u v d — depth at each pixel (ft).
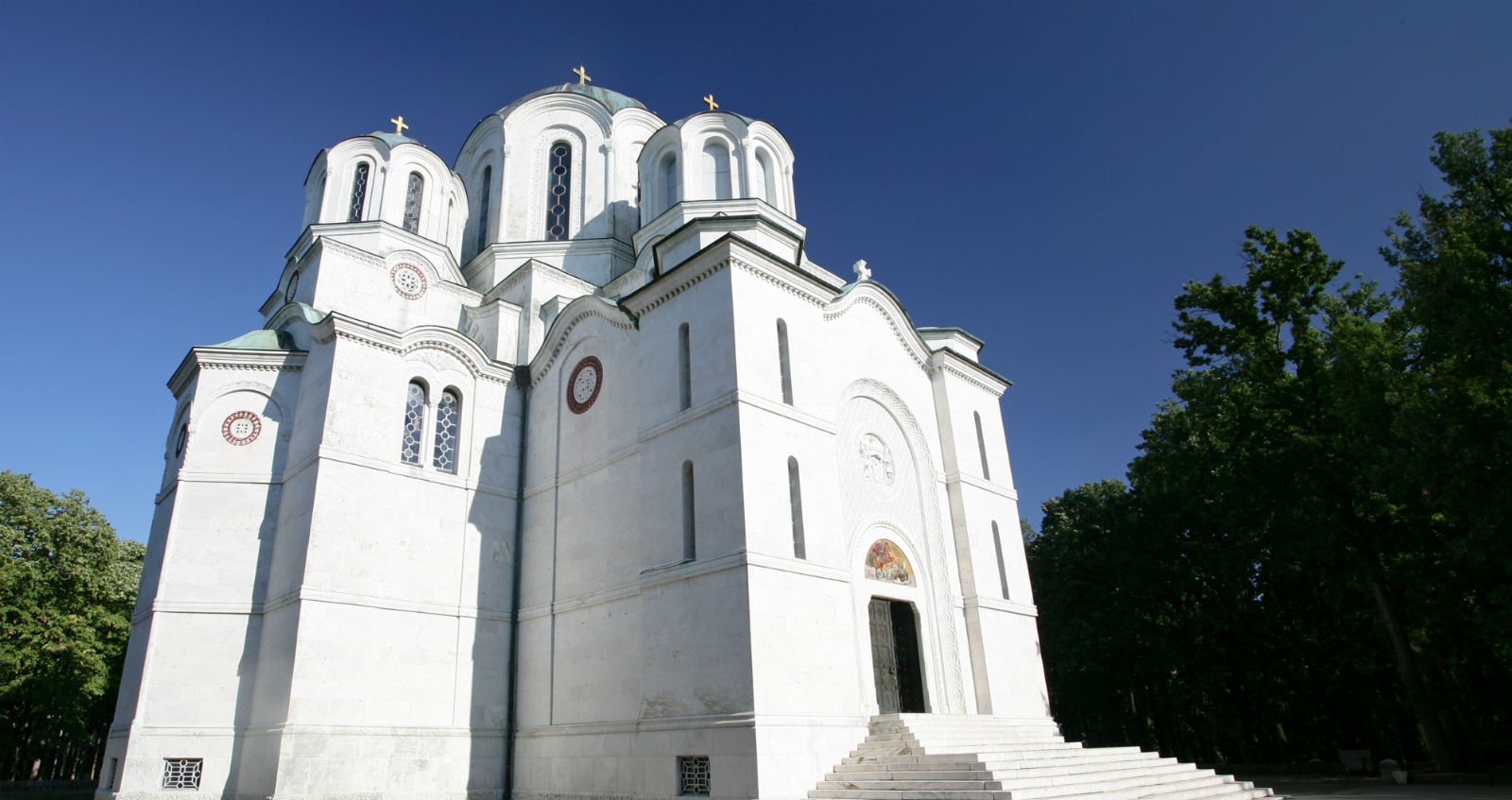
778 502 59.26
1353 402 78.84
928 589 73.67
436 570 72.18
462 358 79.87
